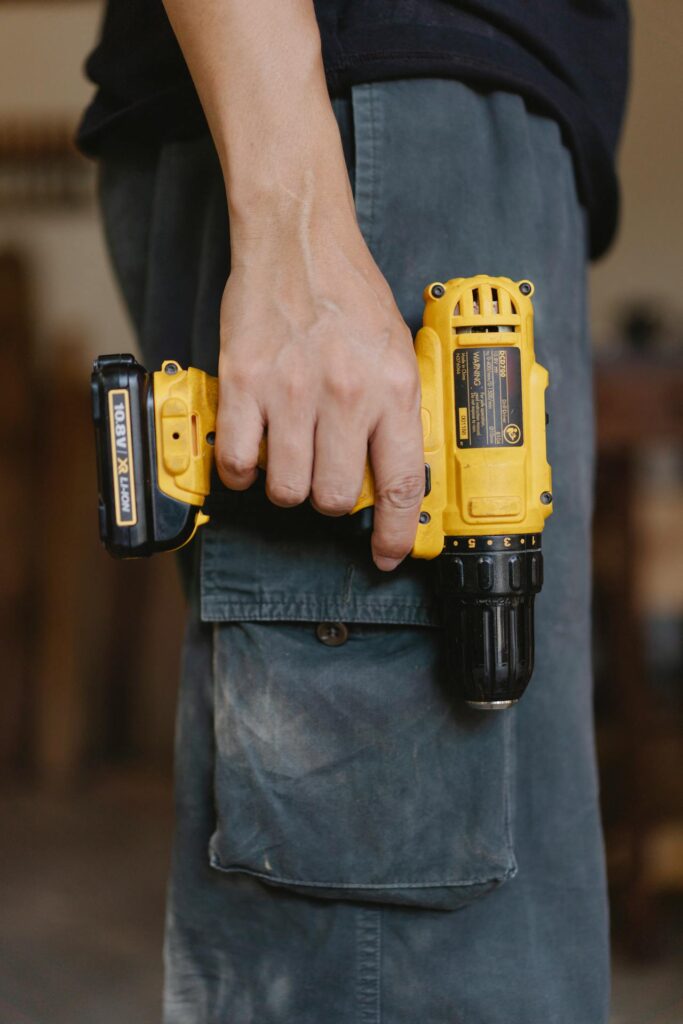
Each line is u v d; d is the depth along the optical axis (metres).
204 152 0.88
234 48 0.70
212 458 0.74
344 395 0.67
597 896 0.88
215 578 0.82
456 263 0.81
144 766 2.90
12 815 2.61
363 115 0.79
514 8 0.82
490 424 0.75
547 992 0.85
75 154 3.10
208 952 0.88
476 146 0.82
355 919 0.84
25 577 2.90
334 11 0.80
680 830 1.84
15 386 2.93
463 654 0.77
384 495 0.70
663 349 1.79
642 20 3.34
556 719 0.86
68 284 3.15
